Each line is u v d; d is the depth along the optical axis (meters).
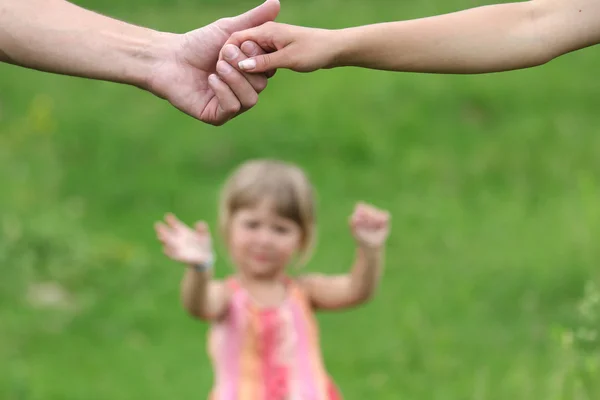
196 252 6.32
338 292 6.80
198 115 4.23
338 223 12.48
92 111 15.74
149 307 10.48
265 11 4.20
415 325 9.88
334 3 19.31
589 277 10.47
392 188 13.52
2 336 9.70
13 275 10.77
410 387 8.78
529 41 3.95
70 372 9.11
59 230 11.62
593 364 6.66
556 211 12.41
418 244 11.92
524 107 15.74
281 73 16.73
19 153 14.33
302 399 6.52
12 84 16.69
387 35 3.95
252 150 14.53
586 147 14.46
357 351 9.49
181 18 18.53
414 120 15.22
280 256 6.65
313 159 14.30
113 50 4.18
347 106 15.58
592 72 16.94
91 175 13.91
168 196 13.34
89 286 10.91
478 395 8.36
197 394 8.73
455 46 3.94
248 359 6.59
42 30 4.09
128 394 8.73
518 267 11.02
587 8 3.99
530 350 9.30
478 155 14.35
